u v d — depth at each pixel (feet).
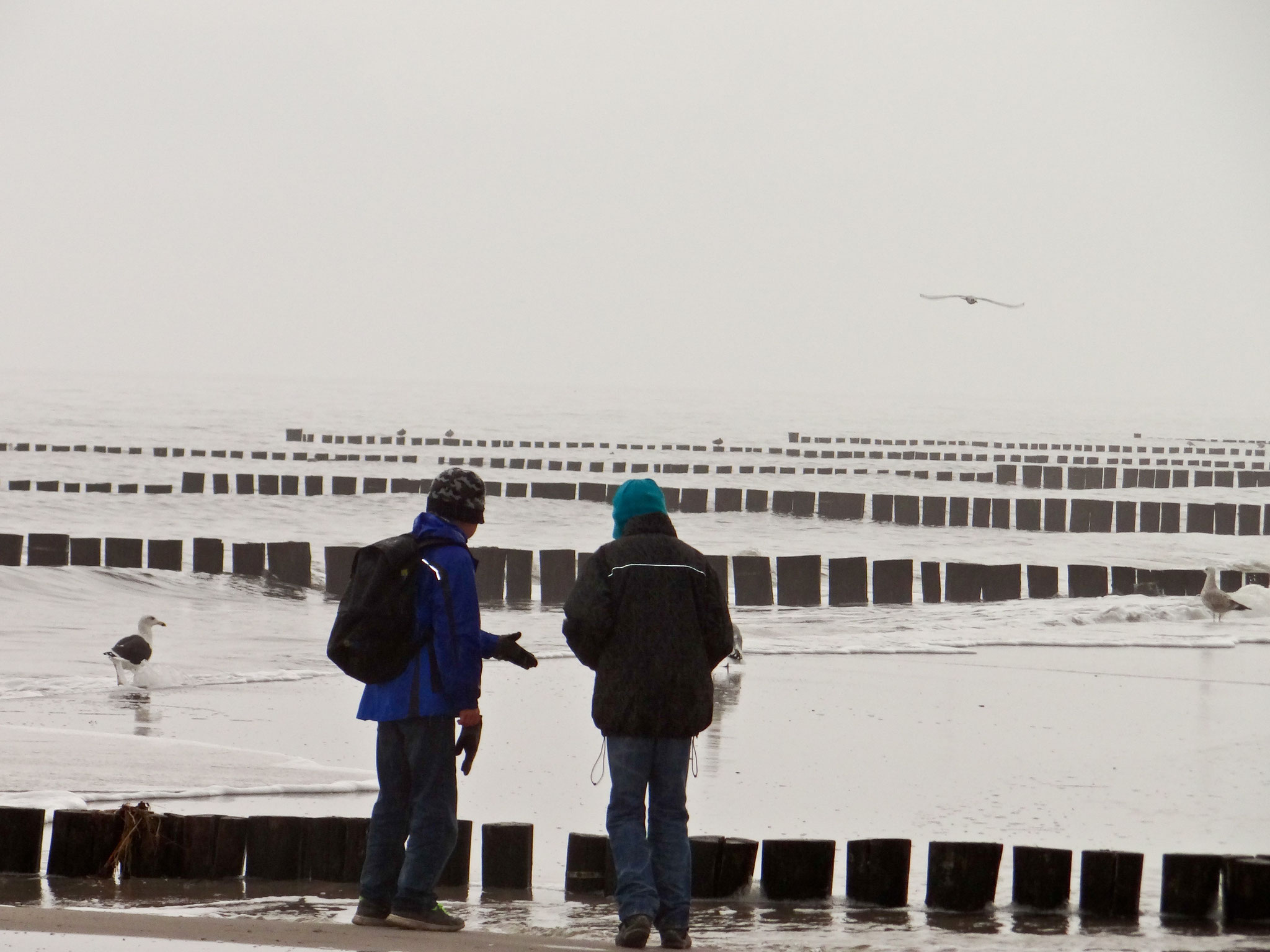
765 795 109.19
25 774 107.86
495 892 79.51
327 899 75.15
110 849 79.41
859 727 141.38
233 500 494.18
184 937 62.18
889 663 193.16
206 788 104.68
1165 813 104.99
